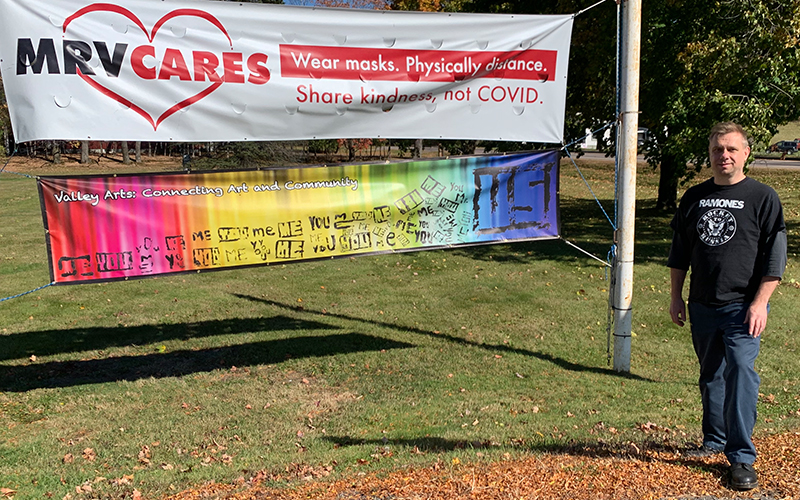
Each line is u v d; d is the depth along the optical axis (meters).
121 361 6.80
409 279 10.99
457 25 5.57
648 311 8.62
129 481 3.95
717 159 3.42
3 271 11.90
